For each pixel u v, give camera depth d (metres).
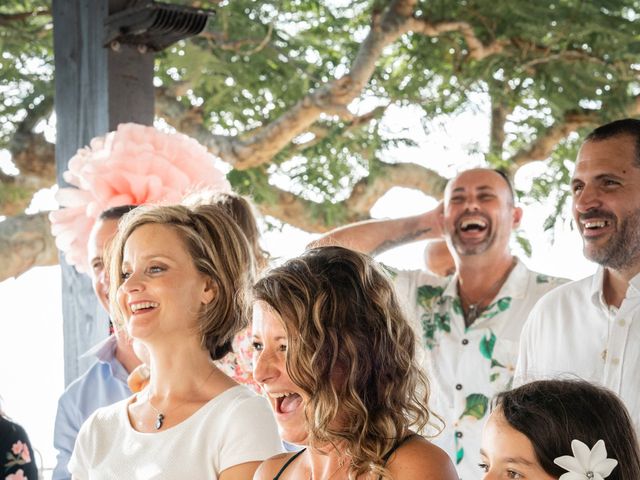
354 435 2.06
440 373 3.85
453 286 3.93
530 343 3.33
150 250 2.60
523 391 2.22
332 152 7.56
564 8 6.70
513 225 4.02
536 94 7.01
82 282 4.17
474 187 3.89
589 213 3.09
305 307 2.09
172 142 3.56
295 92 7.32
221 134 7.22
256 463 2.45
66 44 4.29
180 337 2.60
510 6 6.68
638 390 2.99
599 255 3.09
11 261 6.95
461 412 3.79
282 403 2.18
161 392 2.62
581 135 7.38
